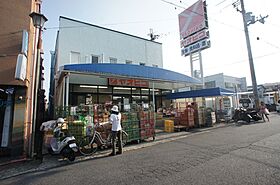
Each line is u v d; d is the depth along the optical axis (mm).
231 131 10391
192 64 18281
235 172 4199
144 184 3844
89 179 4324
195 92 14922
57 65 12594
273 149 5977
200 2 17250
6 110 7164
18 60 6391
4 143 6973
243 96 27484
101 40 14688
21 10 7469
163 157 5824
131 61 16297
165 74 12867
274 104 27422
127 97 14555
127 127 8117
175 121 12891
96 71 9586
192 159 5402
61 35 12898
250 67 16953
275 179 3744
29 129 7152
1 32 7012
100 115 8742
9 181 4527
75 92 12320
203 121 13227
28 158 6535
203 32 16891
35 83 6906
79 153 6863
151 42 18125
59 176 4672
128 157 6109
